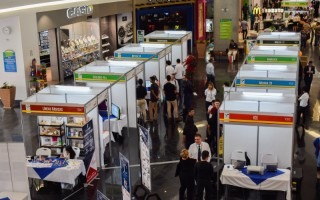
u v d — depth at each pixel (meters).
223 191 9.33
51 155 10.65
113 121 12.25
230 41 22.11
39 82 16.20
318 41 25.06
